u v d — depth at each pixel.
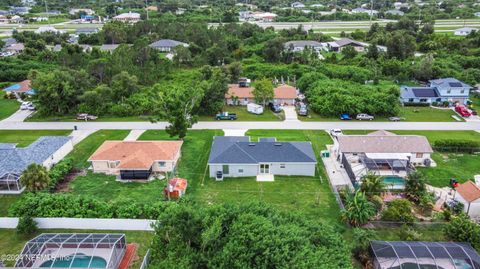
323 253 26.17
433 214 38.38
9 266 31.25
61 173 46.16
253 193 43.50
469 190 39.53
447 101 75.62
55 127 64.50
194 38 122.38
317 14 193.00
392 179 44.28
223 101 73.31
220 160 47.00
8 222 36.78
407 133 61.22
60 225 36.69
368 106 68.19
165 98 58.81
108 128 63.94
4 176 42.94
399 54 107.81
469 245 32.34
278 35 130.62
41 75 70.00
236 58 111.88
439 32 145.50
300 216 31.31
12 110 73.88
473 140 57.25
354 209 36.81
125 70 82.06
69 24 180.12
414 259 30.02
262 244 25.47
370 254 31.72
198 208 31.52
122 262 31.91
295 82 90.69
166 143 51.75
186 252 26.94
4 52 120.12
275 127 64.25
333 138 59.41
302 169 47.72
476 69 93.50
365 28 158.50
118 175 47.97
